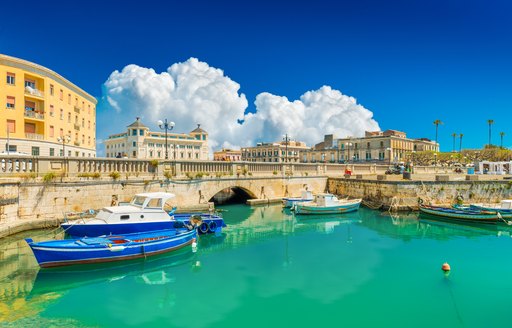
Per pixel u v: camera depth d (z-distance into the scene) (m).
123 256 15.67
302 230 24.72
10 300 12.41
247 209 32.88
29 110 40.38
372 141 101.56
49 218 20.70
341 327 10.73
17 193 20.02
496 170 51.12
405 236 22.83
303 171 39.72
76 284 13.95
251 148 122.38
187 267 16.20
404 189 31.75
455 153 88.12
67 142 47.38
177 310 11.79
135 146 90.88
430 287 13.91
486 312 11.76
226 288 13.70
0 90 37.50
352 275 15.20
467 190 32.16
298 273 15.41
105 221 17.70
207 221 22.19
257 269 15.95
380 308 12.02
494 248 19.75
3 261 15.75
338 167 44.81
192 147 99.81
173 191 27.38
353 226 26.19
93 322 10.93
